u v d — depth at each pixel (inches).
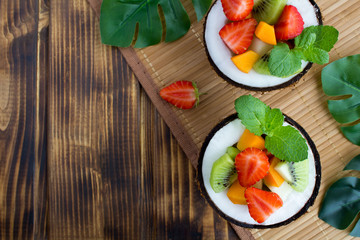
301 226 24.1
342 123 24.2
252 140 21.5
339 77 24.0
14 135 25.1
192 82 24.2
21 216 25.0
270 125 21.4
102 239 24.8
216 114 24.5
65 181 25.0
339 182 24.0
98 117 24.9
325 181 24.3
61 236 24.9
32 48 25.3
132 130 24.9
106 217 24.8
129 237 24.7
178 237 24.5
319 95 24.5
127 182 24.8
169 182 24.6
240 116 21.2
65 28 25.1
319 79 24.5
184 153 24.6
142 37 24.4
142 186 24.7
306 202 22.0
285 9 22.2
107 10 24.0
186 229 24.5
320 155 24.4
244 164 21.0
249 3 21.9
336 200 24.0
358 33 24.5
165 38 24.6
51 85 25.1
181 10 24.0
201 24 24.6
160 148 24.7
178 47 24.7
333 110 24.1
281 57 21.6
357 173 24.3
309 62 22.8
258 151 21.0
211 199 22.2
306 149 20.8
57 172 25.0
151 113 24.8
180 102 24.2
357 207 23.8
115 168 24.9
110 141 24.9
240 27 22.3
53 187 25.0
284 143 21.1
